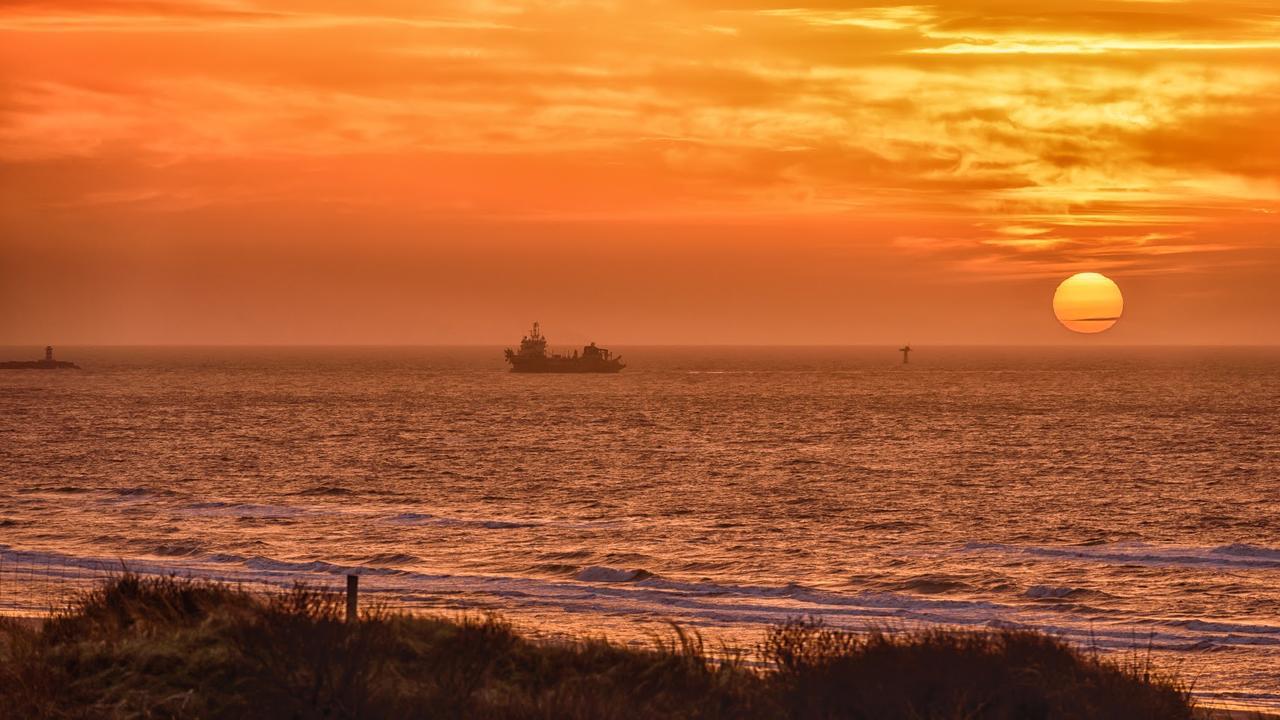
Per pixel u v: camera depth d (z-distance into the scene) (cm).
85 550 15988
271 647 4894
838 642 5772
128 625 5984
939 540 18675
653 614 10894
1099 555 16988
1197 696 7706
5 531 18188
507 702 4828
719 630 10031
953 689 5034
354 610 5719
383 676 4916
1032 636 5716
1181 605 12744
